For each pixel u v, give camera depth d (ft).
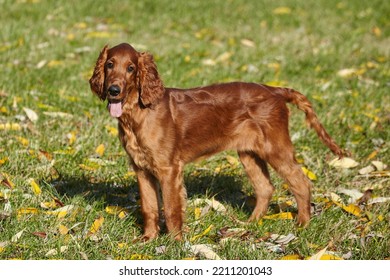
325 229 26.40
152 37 57.00
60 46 51.21
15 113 37.09
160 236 26.53
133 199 29.17
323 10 68.64
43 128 35.35
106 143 34.19
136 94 25.00
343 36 58.70
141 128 25.08
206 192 29.37
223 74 45.65
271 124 26.96
